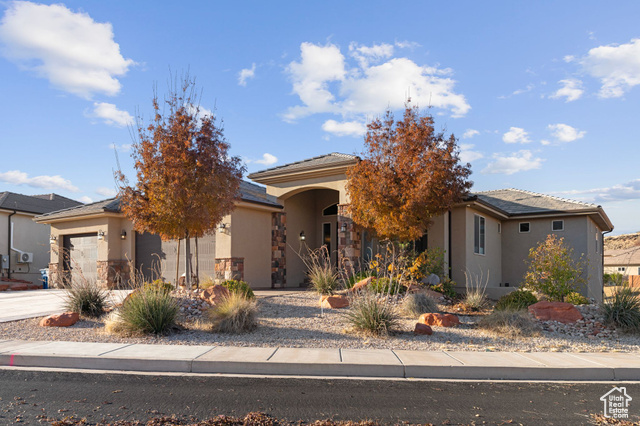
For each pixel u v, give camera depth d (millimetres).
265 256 19953
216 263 18516
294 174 19500
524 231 22531
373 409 5594
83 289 11898
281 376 7188
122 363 7523
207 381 6789
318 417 5270
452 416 5395
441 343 9391
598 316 11977
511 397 6223
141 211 13711
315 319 11523
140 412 5328
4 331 9977
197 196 13406
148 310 9805
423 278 16469
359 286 14414
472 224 19188
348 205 17797
